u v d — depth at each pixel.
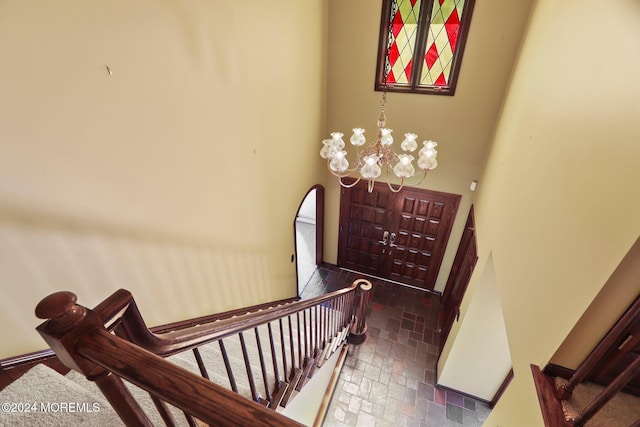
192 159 2.29
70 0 1.36
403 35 4.16
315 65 4.17
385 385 4.06
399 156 3.04
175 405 0.58
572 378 1.31
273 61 3.15
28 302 1.46
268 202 3.64
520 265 2.05
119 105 1.67
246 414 0.55
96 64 1.51
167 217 2.15
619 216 1.13
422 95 4.37
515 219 2.36
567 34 2.06
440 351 4.50
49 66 1.33
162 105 1.94
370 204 5.52
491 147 4.07
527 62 3.03
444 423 3.68
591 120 1.49
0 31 1.16
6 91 1.21
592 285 1.21
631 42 1.26
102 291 1.77
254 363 2.29
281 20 3.12
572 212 1.49
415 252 5.64
